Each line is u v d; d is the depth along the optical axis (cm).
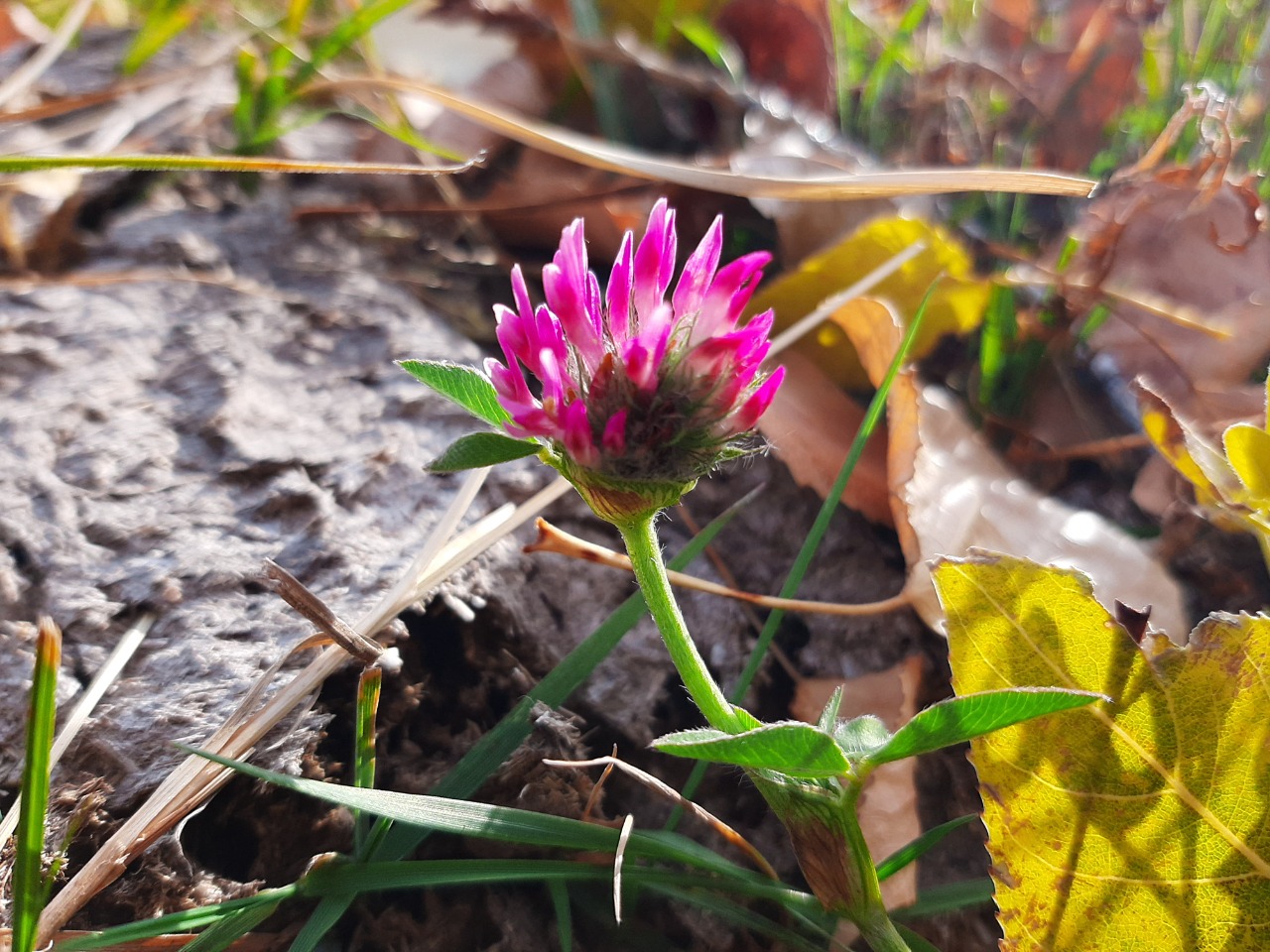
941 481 14
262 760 11
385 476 14
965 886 10
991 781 9
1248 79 23
